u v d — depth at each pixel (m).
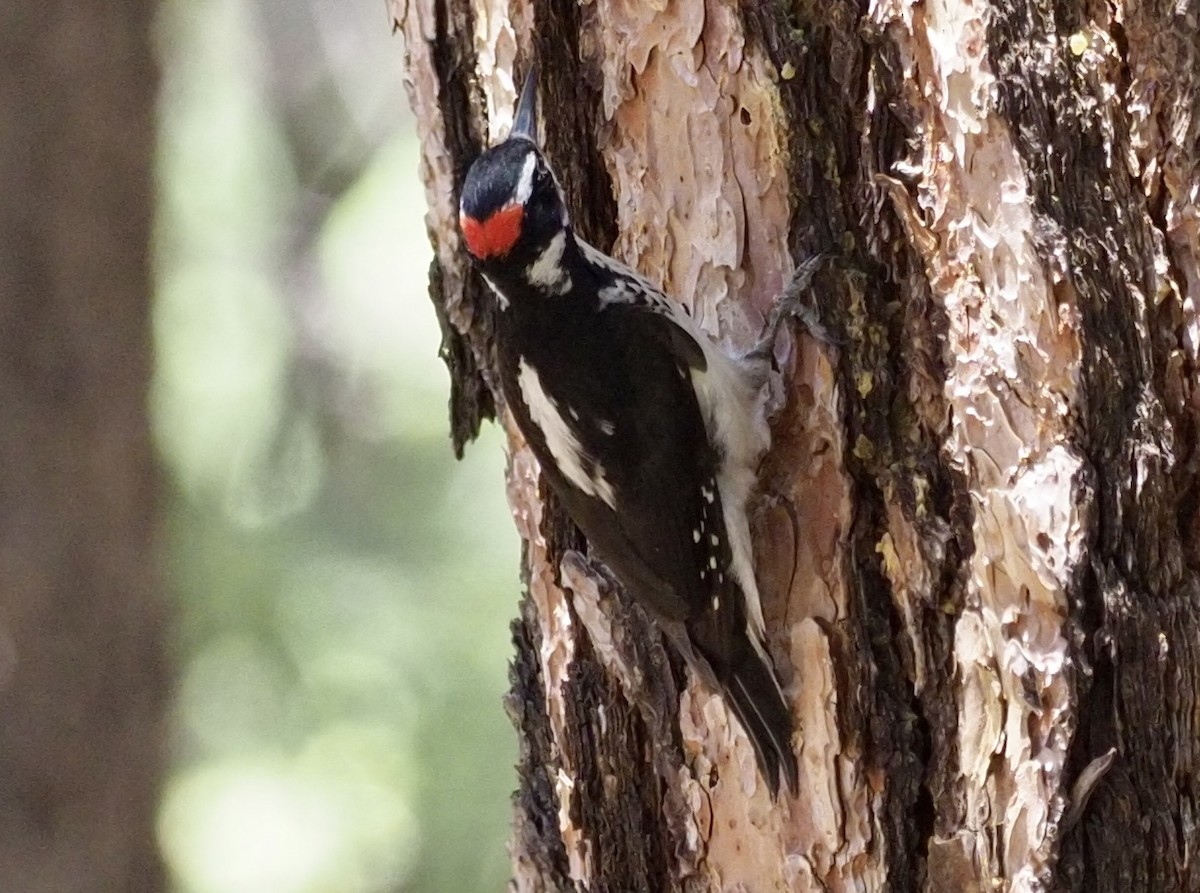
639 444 6.33
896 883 6.31
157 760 6.71
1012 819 6.29
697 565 6.33
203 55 9.42
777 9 6.32
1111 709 6.29
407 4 6.39
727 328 6.34
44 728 6.68
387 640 7.64
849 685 6.32
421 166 6.40
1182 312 6.29
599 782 6.38
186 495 8.06
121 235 6.68
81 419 6.68
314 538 8.02
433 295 6.41
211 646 7.66
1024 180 6.29
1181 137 6.29
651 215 6.35
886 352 6.31
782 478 6.33
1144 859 6.29
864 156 6.31
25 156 6.66
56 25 6.65
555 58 6.36
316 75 9.95
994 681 6.29
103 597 6.68
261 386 8.61
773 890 6.34
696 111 6.34
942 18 6.30
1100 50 6.29
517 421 6.36
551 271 6.34
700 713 6.35
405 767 7.49
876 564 6.32
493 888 7.40
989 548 6.29
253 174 9.48
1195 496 6.29
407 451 8.22
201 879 7.46
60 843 6.68
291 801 7.56
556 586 6.38
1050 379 6.28
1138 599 6.29
